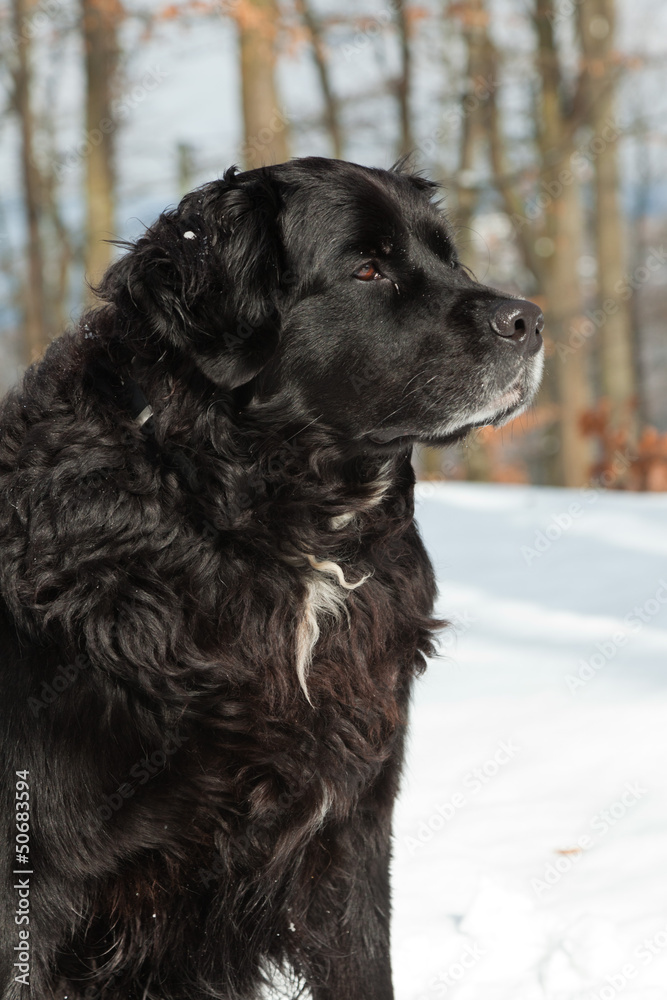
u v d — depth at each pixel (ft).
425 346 10.25
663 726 15.14
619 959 9.79
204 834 8.54
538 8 58.39
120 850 8.26
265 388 9.57
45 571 8.36
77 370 9.17
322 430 9.76
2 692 8.35
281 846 8.70
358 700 9.18
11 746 8.22
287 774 8.70
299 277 9.89
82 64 50.24
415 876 11.82
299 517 9.35
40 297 65.46
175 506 8.73
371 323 10.12
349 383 10.01
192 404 9.06
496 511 31.76
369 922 9.30
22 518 8.57
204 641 8.70
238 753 8.62
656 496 33.58
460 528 29.89
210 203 9.79
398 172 11.89
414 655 9.89
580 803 13.21
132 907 8.47
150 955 8.67
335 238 10.00
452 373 10.25
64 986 8.51
